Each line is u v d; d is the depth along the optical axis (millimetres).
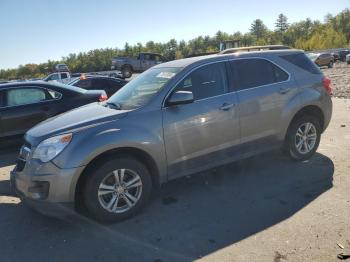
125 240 4043
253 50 6094
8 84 8039
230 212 4523
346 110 10828
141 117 4543
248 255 3592
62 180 4098
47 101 8234
